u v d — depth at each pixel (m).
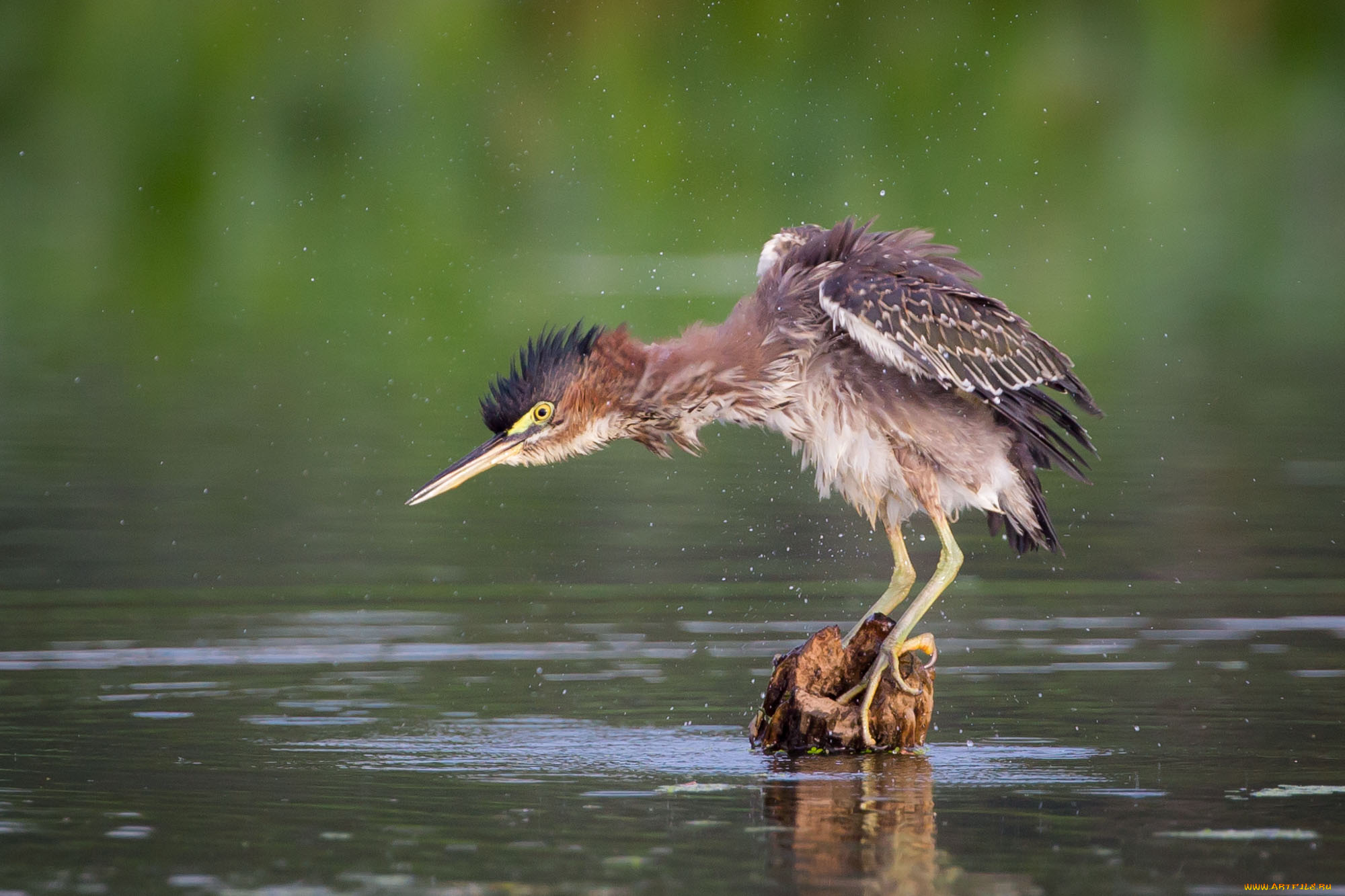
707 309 24.39
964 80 31.72
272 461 17.30
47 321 25.69
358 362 23.05
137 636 11.22
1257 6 33.34
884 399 9.63
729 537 14.72
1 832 7.16
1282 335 24.64
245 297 27.88
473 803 7.67
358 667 10.49
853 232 10.16
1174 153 32.47
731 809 7.59
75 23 30.39
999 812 7.52
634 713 9.48
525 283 27.78
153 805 7.59
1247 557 13.34
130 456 17.36
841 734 8.70
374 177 30.27
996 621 11.59
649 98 30.72
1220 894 6.40
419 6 30.58
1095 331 24.80
